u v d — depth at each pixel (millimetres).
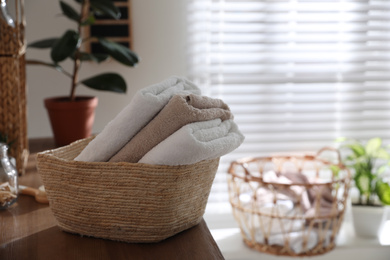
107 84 1687
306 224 2002
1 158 1077
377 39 2209
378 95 2281
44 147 1651
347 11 2162
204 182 925
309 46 2201
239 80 2170
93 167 848
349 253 2139
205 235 926
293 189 2002
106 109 2037
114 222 876
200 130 857
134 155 864
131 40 2002
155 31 2041
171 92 910
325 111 2250
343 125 2303
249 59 2166
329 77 2223
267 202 1963
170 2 2033
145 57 2047
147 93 858
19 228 968
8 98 1310
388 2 2203
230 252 2086
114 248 869
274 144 2285
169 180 830
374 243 2152
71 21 1951
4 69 1289
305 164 2318
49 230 955
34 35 1939
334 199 1918
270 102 2221
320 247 1924
